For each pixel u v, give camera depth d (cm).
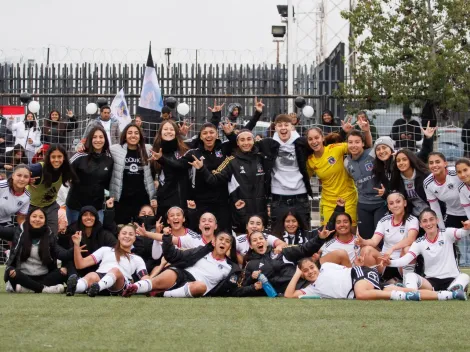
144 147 1184
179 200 1183
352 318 772
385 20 2022
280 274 1019
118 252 1005
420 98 1938
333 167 1188
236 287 1009
